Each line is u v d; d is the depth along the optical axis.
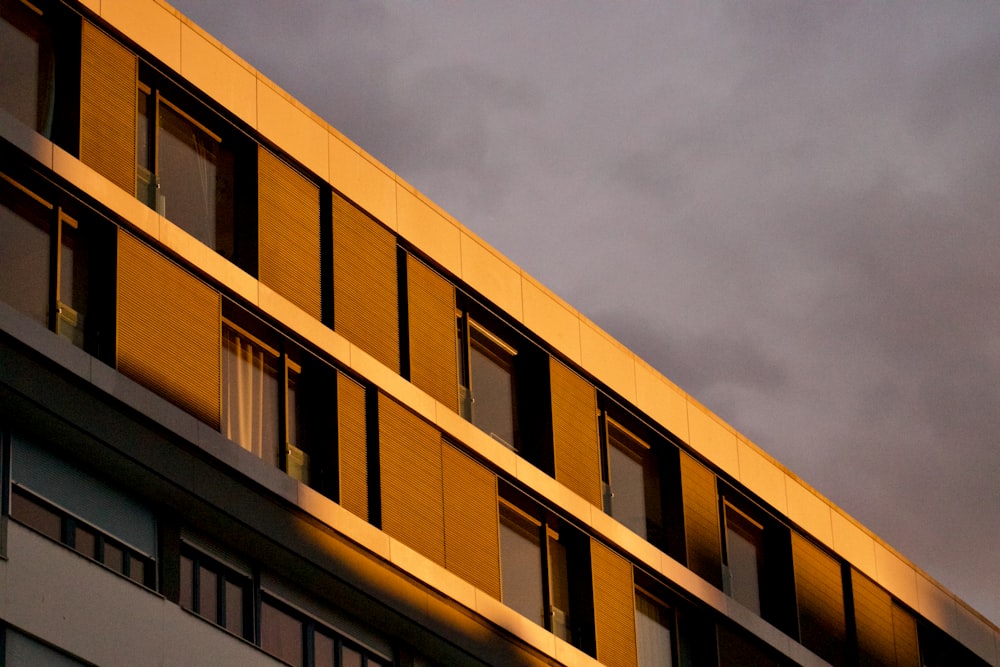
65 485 32.56
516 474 41.31
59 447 32.62
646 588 44.84
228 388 36.00
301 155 38.81
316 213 38.88
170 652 32.59
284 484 35.41
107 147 34.75
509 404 42.78
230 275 36.09
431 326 40.69
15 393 31.50
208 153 37.44
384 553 37.12
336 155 39.62
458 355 41.69
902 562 52.97
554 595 42.22
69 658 31.05
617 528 43.59
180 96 36.97
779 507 49.09
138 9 36.22
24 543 30.92
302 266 38.06
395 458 38.41
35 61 34.62
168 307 34.72
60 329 33.31
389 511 37.78
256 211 37.38
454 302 41.62
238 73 37.97
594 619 42.22
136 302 34.16
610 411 45.47
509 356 43.31
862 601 50.97
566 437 43.19
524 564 41.59
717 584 46.47
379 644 37.75
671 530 45.97
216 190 37.31
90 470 33.06
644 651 44.09
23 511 31.70
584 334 44.72
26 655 30.42
